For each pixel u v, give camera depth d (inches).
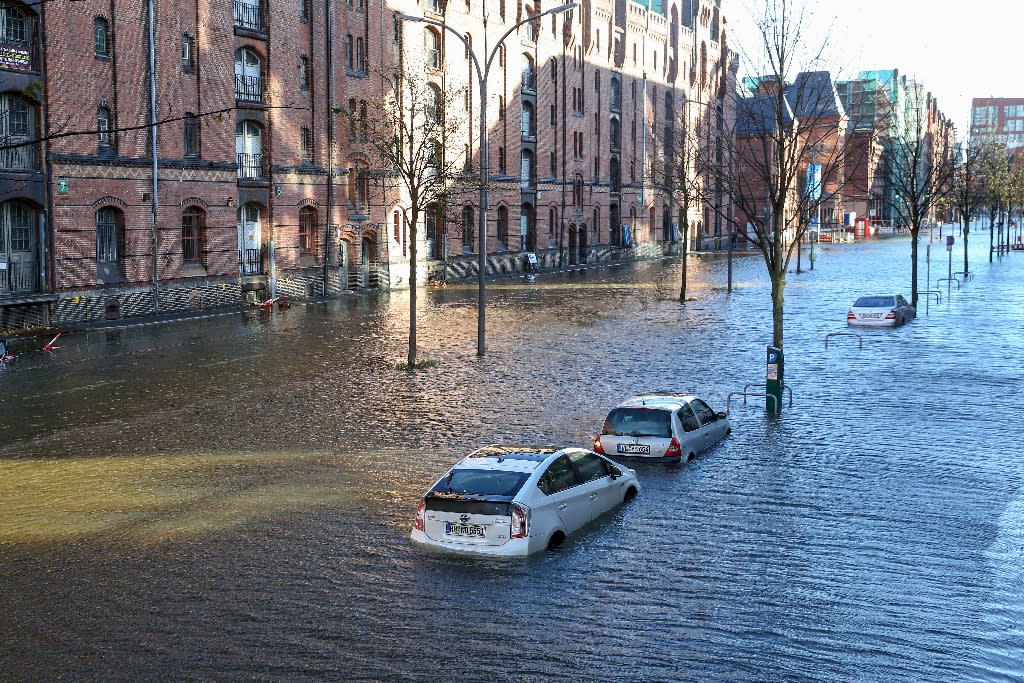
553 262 3238.2
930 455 765.3
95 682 386.0
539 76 3083.2
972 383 1079.0
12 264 1525.6
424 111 1689.2
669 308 1975.9
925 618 448.5
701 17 4261.8
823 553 539.2
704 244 4503.0
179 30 1793.8
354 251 2329.0
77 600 471.5
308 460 759.1
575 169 3358.8
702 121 4045.3
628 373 1180.5
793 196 1365.7
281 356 1325.0
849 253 4065.0
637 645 419.8
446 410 959.0
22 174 1508.4
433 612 455.5
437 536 542.6
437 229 2657.5
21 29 1515.7
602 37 3494.1
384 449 795.4
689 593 479.2
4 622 444.8
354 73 2265.0
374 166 2341.3
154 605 465.1
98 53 1641.2
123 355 1328.7
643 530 580.7
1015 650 414.3
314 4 2145.7
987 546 549.6
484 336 1334.9
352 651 414.0
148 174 1740.9
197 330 1604.3
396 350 1382.9
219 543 556.7
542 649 415.5
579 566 516.7
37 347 1392.7
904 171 2751.0
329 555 535.2
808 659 406.0
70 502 643.5
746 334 1547.7
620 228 3750.0
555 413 943.7
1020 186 4493.1
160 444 817.5
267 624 442.6
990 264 3255.4
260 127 2044.8
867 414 928.3
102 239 1686.8
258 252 2068.2
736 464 745.6
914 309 1744.6
